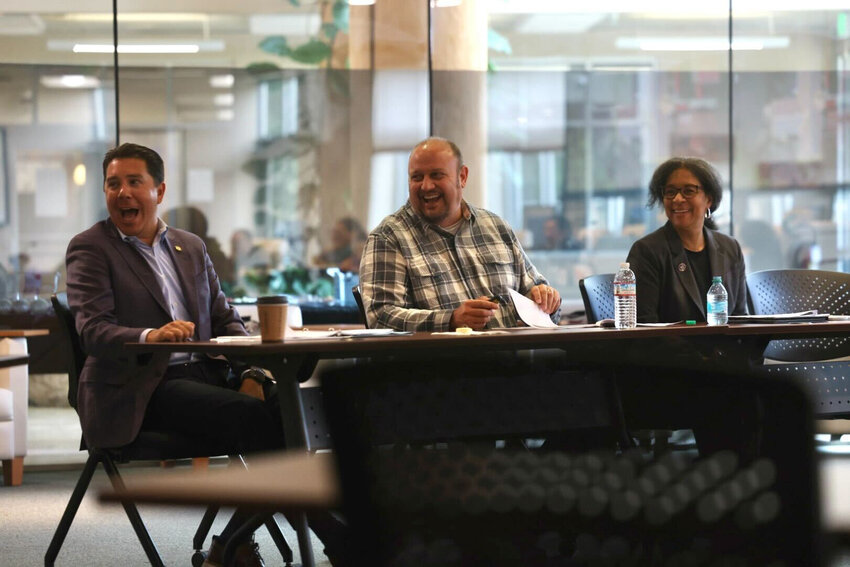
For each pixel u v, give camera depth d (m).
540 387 0.81
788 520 0.75
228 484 0.85
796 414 0.74
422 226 4.49
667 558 0.79
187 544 4.66
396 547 0.79
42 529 5.02
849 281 4.97
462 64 10.20
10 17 12.35
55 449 7.57
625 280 3.80
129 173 3.94
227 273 13.94
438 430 0.79
